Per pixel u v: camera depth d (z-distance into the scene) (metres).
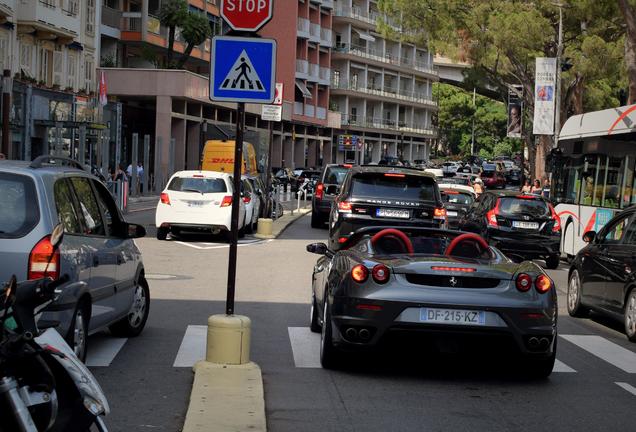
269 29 107.75
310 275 22.94
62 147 55.09
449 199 39.09
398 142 149.25
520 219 28.38
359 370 12.09
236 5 11.68
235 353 11.47
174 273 22.39
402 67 144.00
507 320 11.13
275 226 40.53
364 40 136.50
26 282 5.64
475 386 11.44
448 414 9.96
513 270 11.48
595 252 17.56
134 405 9.92
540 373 11.92
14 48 51.38
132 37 70.81
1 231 10.14
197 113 79.62
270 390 10.83
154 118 77.81
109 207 12.90
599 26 58.09
